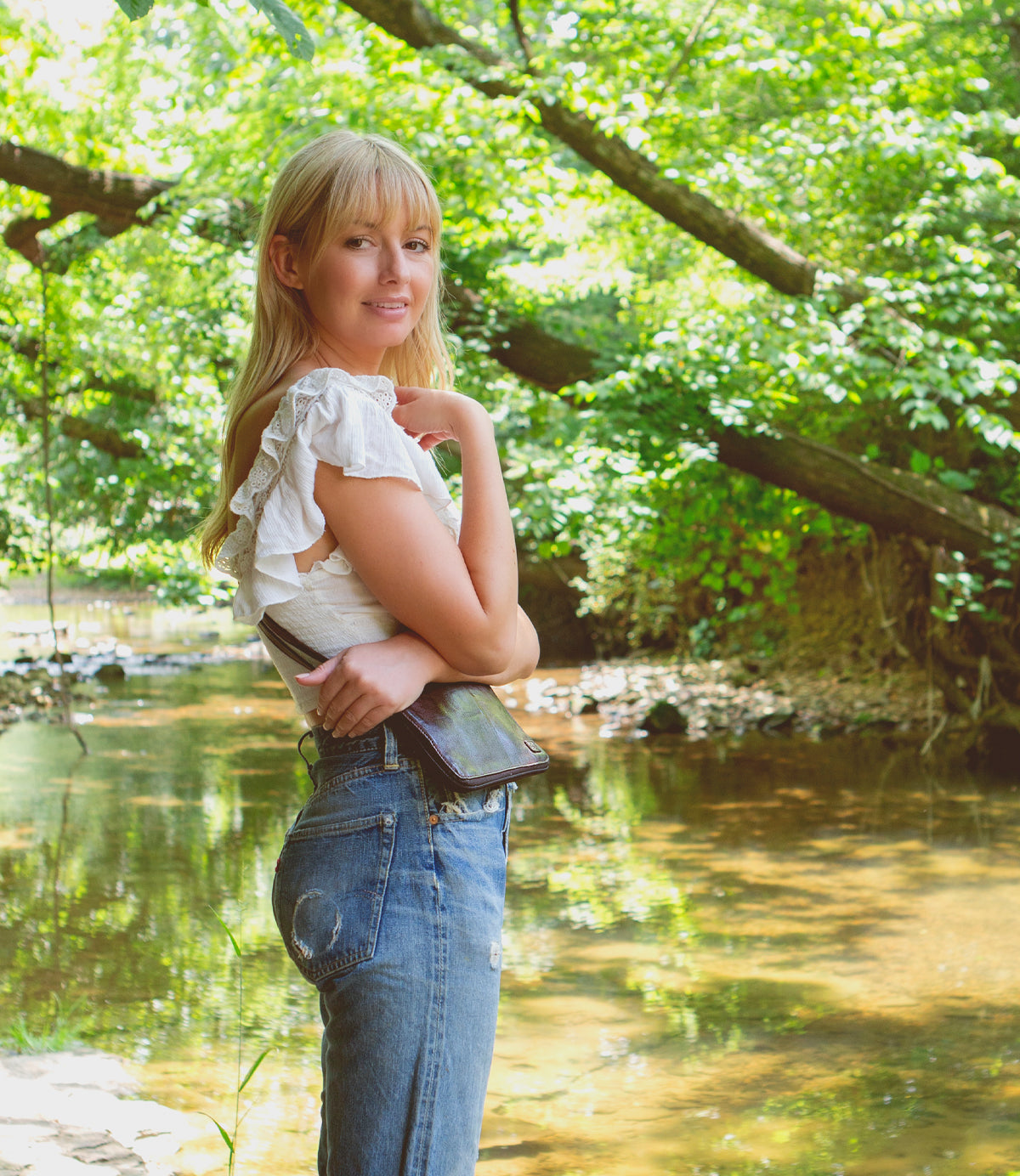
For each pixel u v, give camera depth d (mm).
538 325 9477
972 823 7289
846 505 9453
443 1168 1508
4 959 4836
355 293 1677
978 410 8258
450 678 1620
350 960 1495
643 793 8305
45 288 10609
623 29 8852
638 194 8672
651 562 11609
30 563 16250
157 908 5562
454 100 7852
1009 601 10484
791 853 6652
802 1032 4176
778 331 8805
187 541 12305
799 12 8562
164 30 9711
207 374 11016
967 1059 3939
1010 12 10047
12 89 10062
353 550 1557
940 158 8328
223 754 9617
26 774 8750
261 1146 3219
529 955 4996
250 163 8578
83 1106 3375
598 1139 3361
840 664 12680
